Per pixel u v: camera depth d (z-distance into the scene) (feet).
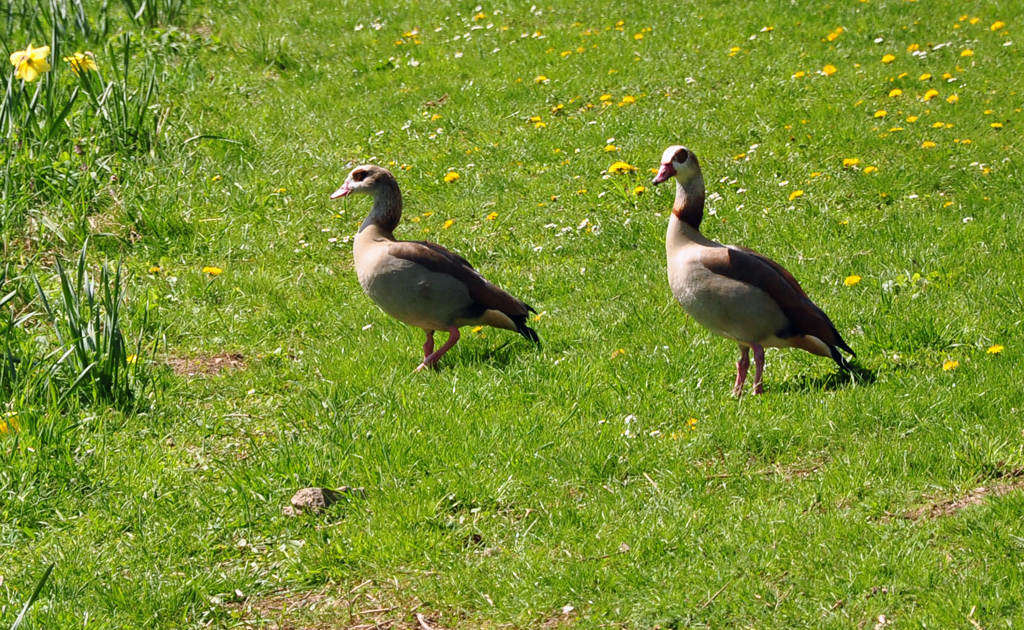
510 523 28.19
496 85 70.23
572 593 25.17
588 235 49.24
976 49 73.00
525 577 25.82
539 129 62.95
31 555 27.37
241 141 60.70
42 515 28.94
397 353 38.96
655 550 26.37
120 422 33.91
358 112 66.90
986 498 27.12
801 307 33.24
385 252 37.45
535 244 49.24
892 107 63.52
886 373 34.73
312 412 34.32
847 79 68.33
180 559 27.22
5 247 46.29
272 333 41.91
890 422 31.50
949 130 59.31
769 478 29.50
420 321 37.86
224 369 38.42
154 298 43.21
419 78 72.54
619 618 24.43
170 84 69.92
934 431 30.53
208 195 54.95
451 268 37.04
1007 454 29.25
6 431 31.78
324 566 26.71
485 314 37.22
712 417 32.42
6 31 75.51
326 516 28.76
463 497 29.30
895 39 76.13
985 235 45.91
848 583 24.49
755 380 34.50
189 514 28.78
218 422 34.06
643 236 48.65
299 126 64.95
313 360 38.88
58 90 58.44
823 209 50.65
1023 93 64.39
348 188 39.40
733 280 33.24
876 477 28.78
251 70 74.74
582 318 40.98
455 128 64.13
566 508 28.32
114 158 55.93
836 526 26.50
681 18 82.74
